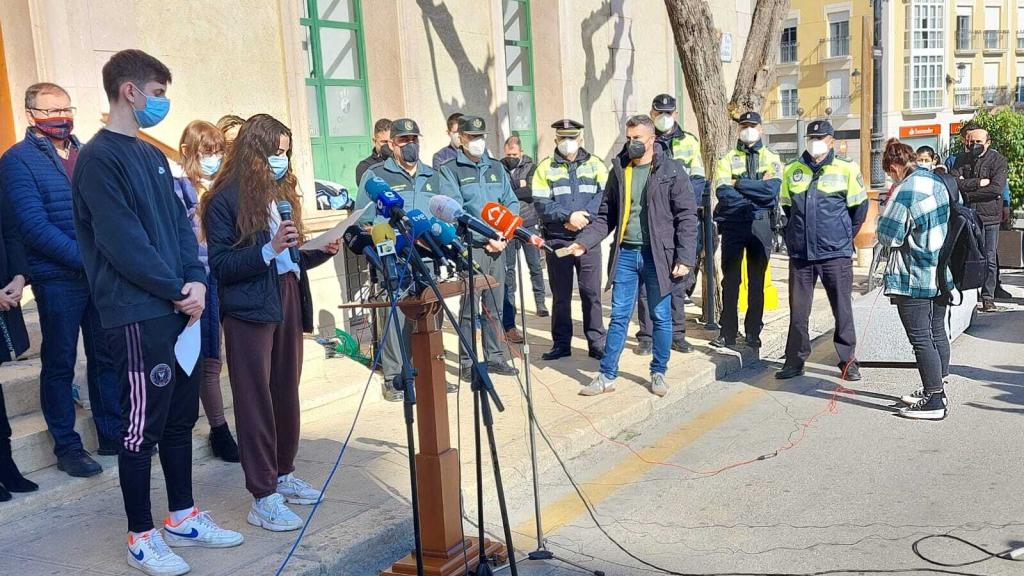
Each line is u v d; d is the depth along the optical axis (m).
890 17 45.59
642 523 4.79
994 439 5.84
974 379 7.36
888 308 7.83
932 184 6.14
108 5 6.43
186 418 4.05
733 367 7.81
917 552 4.24
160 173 3.91
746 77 8.66
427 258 4.35
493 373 7.34
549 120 11.53
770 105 49.72
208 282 5.14
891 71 46.00
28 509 4.57
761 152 7.96
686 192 6.55
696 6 8.38
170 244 3.88
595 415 6.21
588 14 11.93
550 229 7.73
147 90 3.74
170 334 3.82
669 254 6.56
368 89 9.26
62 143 4.95
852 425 6.28
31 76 6.05
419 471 3.98
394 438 5.74
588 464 5.72
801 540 4.46
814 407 6.75
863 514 4.74
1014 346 8.48
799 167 7.32
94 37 6.35
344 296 8.16
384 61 9.23
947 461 5.47
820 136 7.17
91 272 3.75
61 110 4.78
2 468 4.58
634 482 5.39
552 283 7.80
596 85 12.17
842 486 5.15
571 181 7.70
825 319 9.55
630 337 8.66
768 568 4.16
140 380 3.77
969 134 10.23
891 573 4.05
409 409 3.35
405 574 4.00
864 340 7.88
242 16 7.45
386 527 4.32
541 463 5.51
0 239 4.46
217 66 7.27
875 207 12.47
